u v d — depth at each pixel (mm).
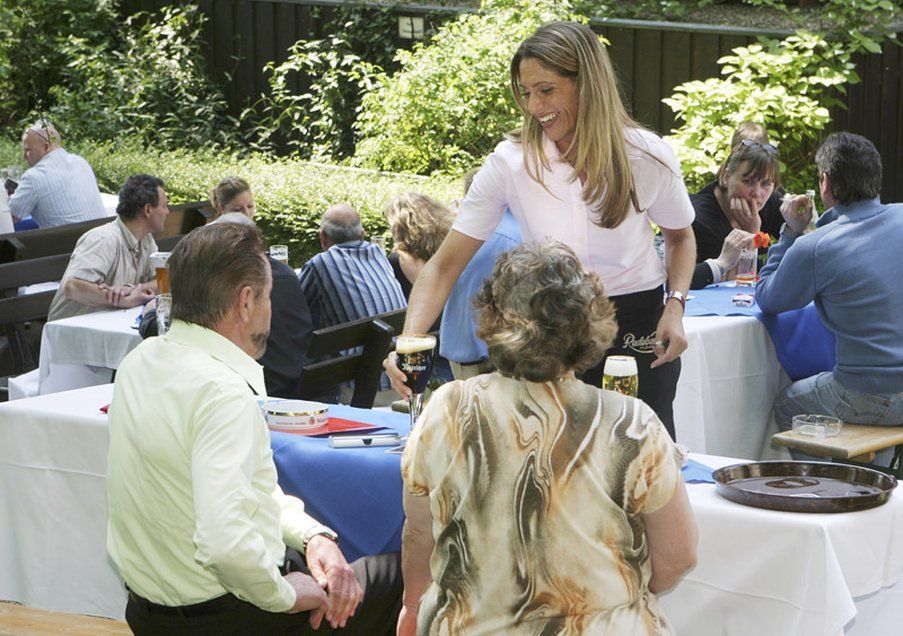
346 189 11102
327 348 5273
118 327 6234
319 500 3863
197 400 3129
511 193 4066
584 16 12492
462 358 5043
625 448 2658
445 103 12438
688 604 3551
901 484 3711
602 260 4023
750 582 3441
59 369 6363
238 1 15820
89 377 6367
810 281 5547
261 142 15500
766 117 10812
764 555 3406
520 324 2676
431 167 12742
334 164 14086
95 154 13195
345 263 6523
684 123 12242
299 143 14867
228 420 3094
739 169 6750
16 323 7195
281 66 14977
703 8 12328
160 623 3281
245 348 3342
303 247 11078
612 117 3795
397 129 12664
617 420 2680
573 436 2656
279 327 5512
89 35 16516
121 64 16078
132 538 3246
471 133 12539
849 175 5500
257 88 15914
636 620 2672
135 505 3207
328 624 3494
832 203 5590
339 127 14703
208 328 3275
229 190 7422
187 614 3246
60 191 9672
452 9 14031
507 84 12305
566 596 2639
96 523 4344
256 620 3256
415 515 2840
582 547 2637
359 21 14680
